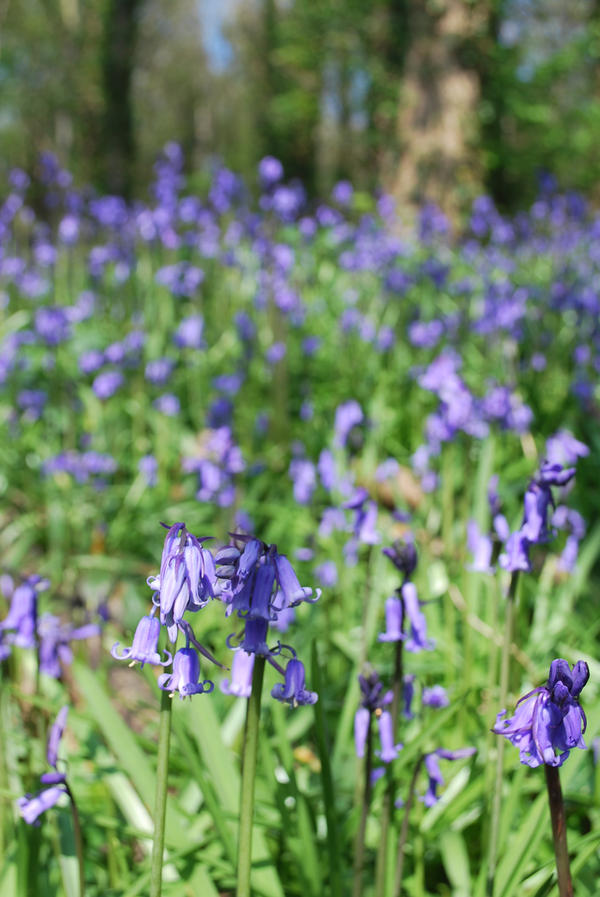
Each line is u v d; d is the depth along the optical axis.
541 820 2.09
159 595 1.46
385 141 18.08
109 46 25.44
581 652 3.21
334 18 21.31
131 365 6.21
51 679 2.91
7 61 25.31
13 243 8.16
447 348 6.24
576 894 2.27
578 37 18.91
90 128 25.23
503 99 15.00
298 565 4.16
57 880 2.39
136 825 2.45
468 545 3.43
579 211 9.80
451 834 2.44
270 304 6.55
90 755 2.63
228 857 2.12
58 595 4.36
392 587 3.75
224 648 3.12
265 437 5.93
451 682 3.16
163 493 5.33
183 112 56.91
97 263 7.92
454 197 13.89
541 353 6.43
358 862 2.08
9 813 2.50
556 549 4.01
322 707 2.04
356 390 6.28
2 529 5.25
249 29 39.34
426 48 14.15
